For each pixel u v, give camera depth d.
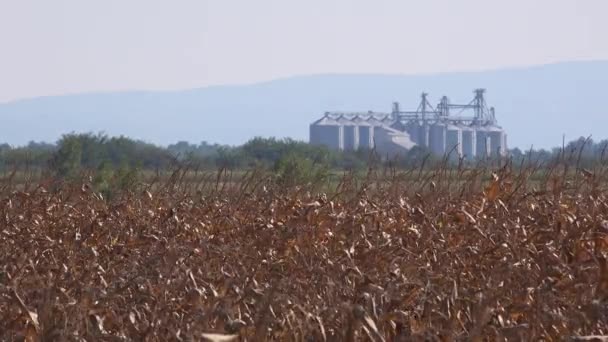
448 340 30.48
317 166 93.44
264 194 62.56
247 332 31.45
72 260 45.09
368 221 50.91
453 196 57.12
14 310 34.62
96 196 71.56
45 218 60.50
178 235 52.75
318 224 49.28
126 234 54.03
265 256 44.66
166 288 36.88
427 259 41.88
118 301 35.75
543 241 42.88
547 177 56.41
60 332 31.14
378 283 36.38
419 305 33.47
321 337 30.86
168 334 32.03
